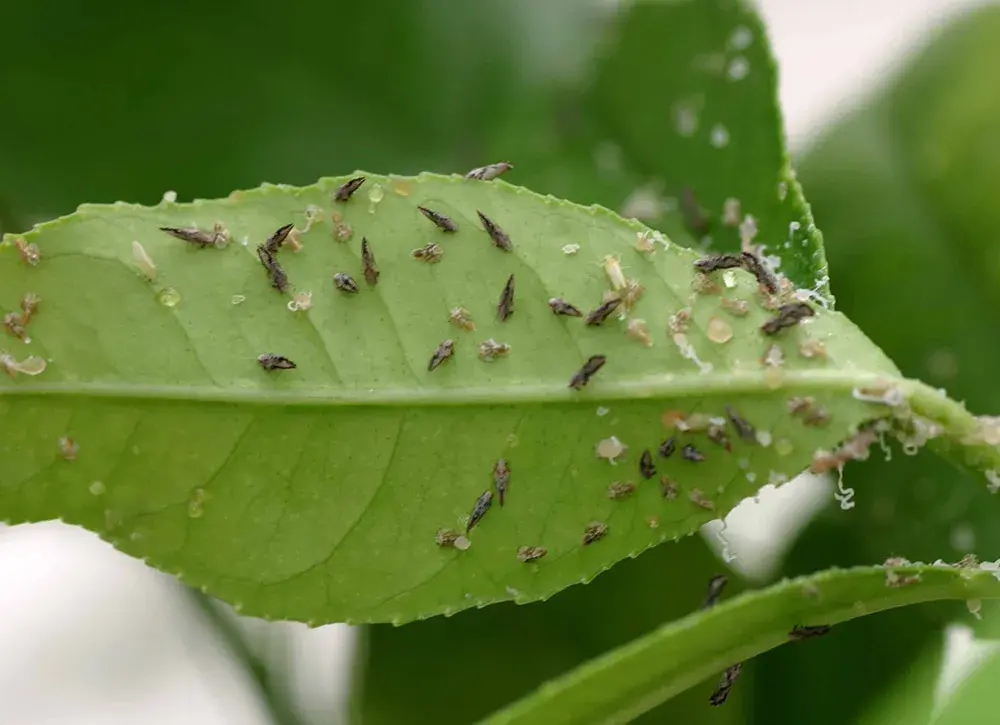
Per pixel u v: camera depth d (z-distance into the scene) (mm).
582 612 341
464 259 307
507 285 307
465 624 342
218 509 304
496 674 340
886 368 306
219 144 340
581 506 307
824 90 363
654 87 338
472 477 306
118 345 303
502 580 306
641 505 307
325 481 305
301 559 305
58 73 336
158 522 304
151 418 303
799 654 338
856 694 334
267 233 306
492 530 306
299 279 306
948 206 345
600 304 307
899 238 345
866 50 364
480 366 306
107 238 304
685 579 341
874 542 343
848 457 306
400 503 306
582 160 343
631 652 297
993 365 341
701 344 307
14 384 302
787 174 323
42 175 338
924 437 305
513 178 344
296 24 340
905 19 363
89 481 303
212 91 339
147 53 338
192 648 356
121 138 338
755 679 338
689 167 336
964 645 329
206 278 305
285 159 341
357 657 345
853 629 336
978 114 345
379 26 342
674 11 335
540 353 307
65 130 337
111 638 362
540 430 306
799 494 347
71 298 303
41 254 303
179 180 339
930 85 348
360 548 306
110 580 365
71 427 303
